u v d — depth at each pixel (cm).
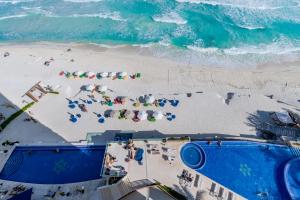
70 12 6425
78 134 3694
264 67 4834
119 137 3612
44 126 3816
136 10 6297
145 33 5666
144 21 5962
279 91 4344
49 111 4034
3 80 4581
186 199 2825
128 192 2817
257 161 3262
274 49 5191
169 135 3647
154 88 4366
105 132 3706
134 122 3825
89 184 3169
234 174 3123
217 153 3325
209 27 5703
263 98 4159
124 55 5131
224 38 5438
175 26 5775
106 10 6381
